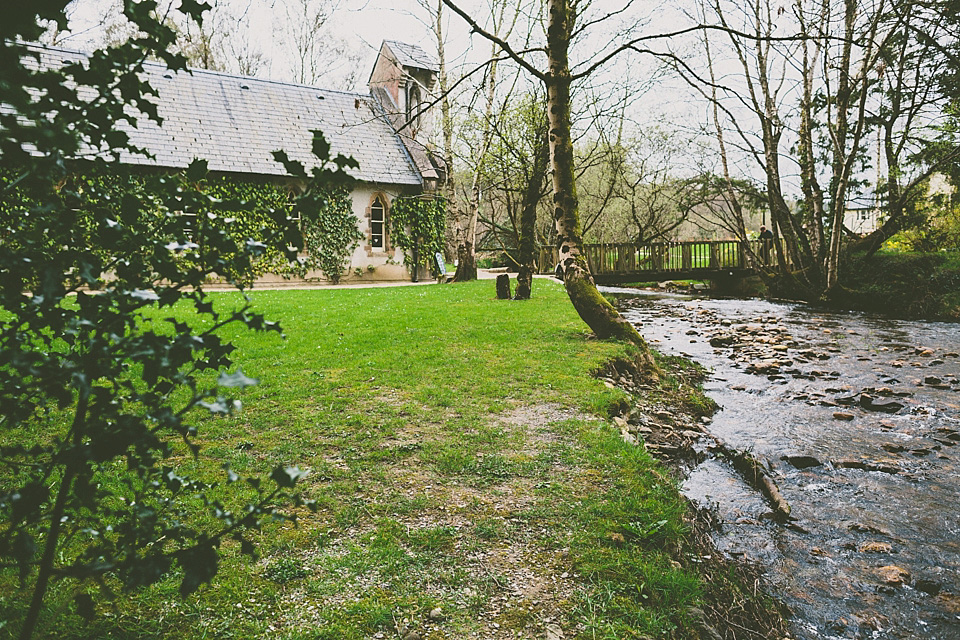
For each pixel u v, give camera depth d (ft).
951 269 72.13
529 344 37.11
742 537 17.16
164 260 6.28
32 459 7.55
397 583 12.39
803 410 30.53
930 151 75.51
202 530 13.87
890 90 77.05
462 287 77.20
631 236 142.31
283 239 6.56
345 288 76.84
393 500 16.26
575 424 22.49
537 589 12.38
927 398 32.48
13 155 5.31
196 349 6.18
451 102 77.41
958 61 63.98
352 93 98.37
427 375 29.53
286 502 15.66
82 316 6.28
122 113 6.33
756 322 61.57
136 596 11.24
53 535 6.57
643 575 13.03
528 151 66.59
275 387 26.61
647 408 28.07
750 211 96.63
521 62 36.47
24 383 7.08
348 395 25.96
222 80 87.30
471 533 14.57
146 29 6.16
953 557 16.47
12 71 5.39
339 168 6.32
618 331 38.65
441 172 95.66
